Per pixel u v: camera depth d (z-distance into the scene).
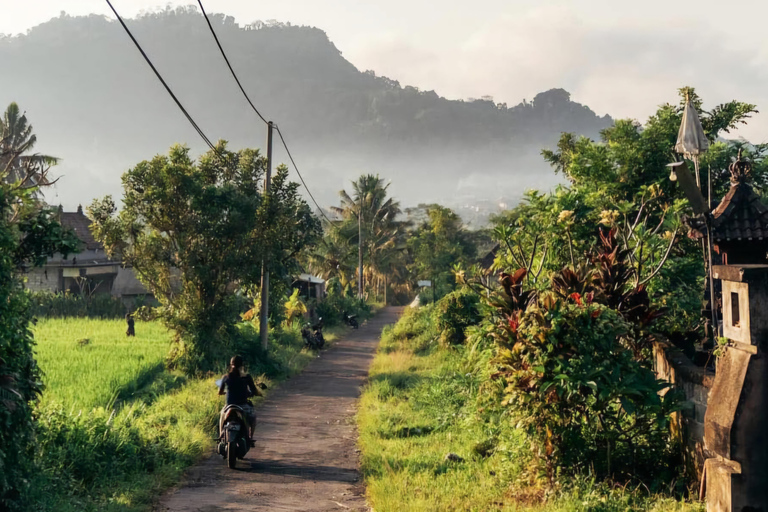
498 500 9.48
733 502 7.26
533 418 9.71
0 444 8.16
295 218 25.88
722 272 7.67
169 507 9.79
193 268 23.61
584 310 9.41
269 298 32.12
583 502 8.41
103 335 34.19
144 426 14.15
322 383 24.16
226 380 13.26
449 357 26.56
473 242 91.81
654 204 16.19
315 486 11.33
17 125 55.75
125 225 23.59
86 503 9.34
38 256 9.41
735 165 9.52
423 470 11.54
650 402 9.04
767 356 7.27
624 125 17.59
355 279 84.88
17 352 8.91
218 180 26.36
